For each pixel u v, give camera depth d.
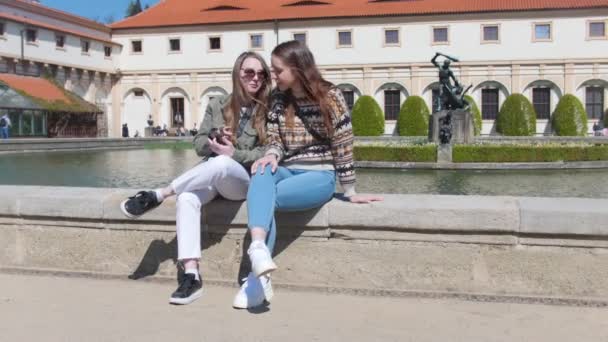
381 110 45.28
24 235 4.87
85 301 3.99
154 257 4.61
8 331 3.41
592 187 13.98
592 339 3.33
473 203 4.21
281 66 3.91
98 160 23.69
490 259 4.09
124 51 52.22
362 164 20.14
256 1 53.44
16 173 17.77
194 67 50.59
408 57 46.53
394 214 4.15
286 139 4.14
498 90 46.06
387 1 49.12
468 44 45.59
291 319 3.65
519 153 19.31
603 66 43.56
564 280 4.00
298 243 4.38
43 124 39.09
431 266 4.17
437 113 23.20
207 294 4.18
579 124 42.19
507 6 45.00
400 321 3.63
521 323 3.60
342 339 3.30
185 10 54.12
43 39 44.31
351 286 4.31
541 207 4.02
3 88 36.50
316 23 47.78
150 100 51.97
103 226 4.68
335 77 48.03
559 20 44.03
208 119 4.45
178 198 4.07
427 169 19.41
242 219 4.38
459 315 3.75
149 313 3.74
